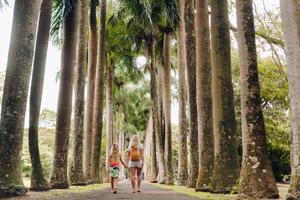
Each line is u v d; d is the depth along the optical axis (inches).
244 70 360.8
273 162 969.5
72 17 615.8
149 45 1131.9
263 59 964.6
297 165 282.4
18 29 411.2
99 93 931.3
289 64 300.2
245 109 353.4
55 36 721.6
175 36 1093.1
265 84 938.7
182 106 888.3
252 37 366.6
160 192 541.6
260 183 332.2
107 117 1286.9
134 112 1911.9
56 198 383.9
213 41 456.8
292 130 291.7
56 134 581.9
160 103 1217.4
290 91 297.1
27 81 409.7
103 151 1967.3
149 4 876.0
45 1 534.9
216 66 448.8
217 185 427.5
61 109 588.4
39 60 516.7
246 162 343.3
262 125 348.8
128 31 1082.1
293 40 299.9
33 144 495.5
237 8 374.6
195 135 663.8
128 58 1224.2
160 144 1083.3
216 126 438.3
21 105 402.0
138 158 547.5
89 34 915.4
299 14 302.8
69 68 602.9
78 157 703.1
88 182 828.0
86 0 762.2
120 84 1614.2
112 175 538.0
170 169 983.0
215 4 462.3
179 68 909.8
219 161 430.6
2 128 394.3
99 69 935.0
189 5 672.4
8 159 386.0
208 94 529.7
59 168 569.0
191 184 657.0
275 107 971.3
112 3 1035.3
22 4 415.2
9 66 407.2
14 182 381.7
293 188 279.1
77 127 712.4
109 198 404.2
